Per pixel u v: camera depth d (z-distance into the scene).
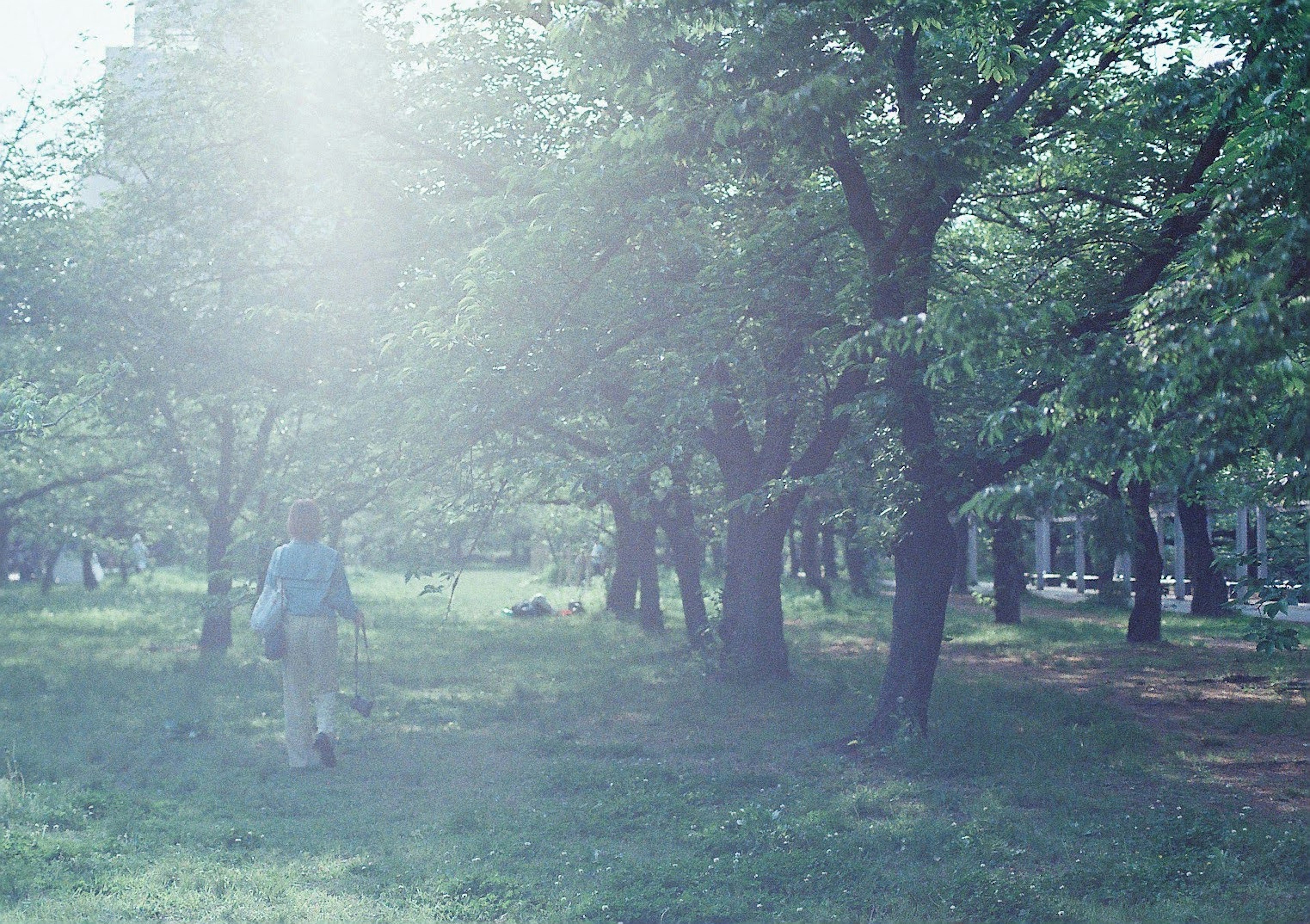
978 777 9.91
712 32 10.00
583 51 9.55
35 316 17.62
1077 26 12.61
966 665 19.73
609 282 12.28
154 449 20.27
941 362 7.38
